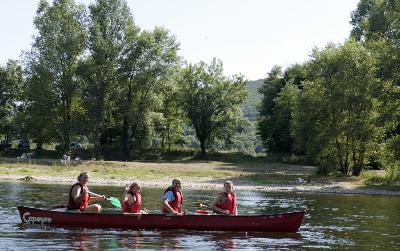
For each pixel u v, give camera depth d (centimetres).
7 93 7638
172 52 6575
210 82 7644
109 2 6194
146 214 1556
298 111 4853
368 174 4556
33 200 2289
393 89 3969
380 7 4256
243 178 4400
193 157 7288
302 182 4159
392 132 4822
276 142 7750
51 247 1255
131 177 4128
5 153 6356
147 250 1258
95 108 5966
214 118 7669
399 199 3152
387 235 1579
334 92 4603
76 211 1573
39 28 6044
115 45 6191
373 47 4409
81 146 7131
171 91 6881
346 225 1794
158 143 8362
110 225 1554
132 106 6331
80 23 6222
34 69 6003
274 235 1524
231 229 1564
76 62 6166
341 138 4719
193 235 1485
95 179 3891
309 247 1355
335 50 4744
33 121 6103
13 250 1208
